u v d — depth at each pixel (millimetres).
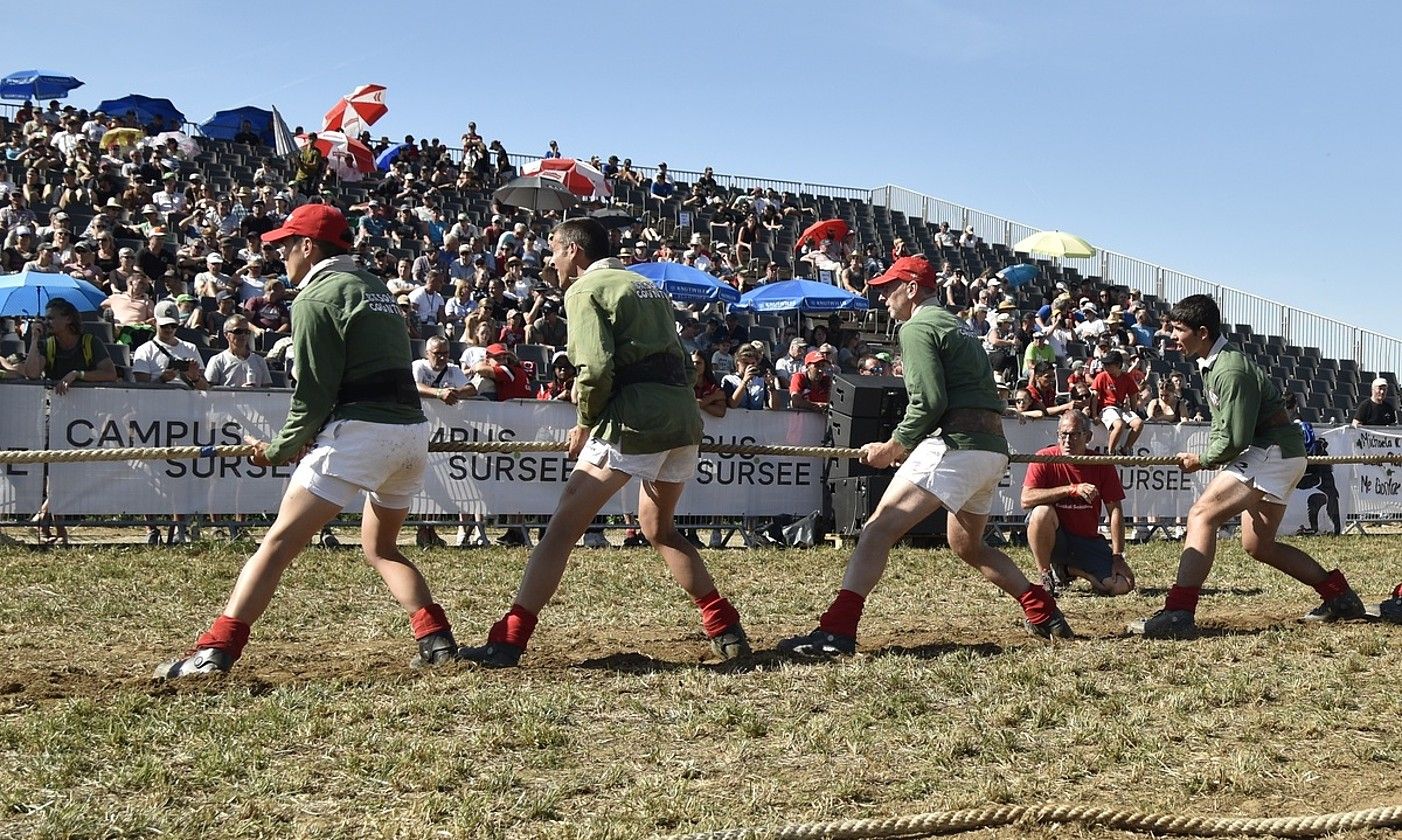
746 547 12500
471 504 11875
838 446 12656
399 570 6094
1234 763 4609
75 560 9367
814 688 5617
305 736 4621
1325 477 15781
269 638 6789
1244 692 5613
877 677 5781
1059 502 9102
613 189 31422
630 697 5367
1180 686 5812
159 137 26266
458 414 11789
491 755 4547
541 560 6066
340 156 27047
